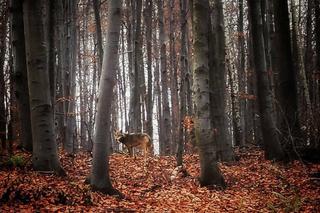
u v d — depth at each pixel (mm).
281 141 15914
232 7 36062
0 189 7867
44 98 10414
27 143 12383
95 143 9328
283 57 16125
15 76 12438
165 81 22234
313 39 27094
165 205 9125
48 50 12805
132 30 26125
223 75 16344
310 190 11250
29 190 7863
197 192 10773
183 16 17516
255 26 15789
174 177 12359
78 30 31938
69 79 19500
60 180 9719
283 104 16016
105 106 9305
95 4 18766
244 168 14453
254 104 27797
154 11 32281
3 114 13430
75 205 7926
